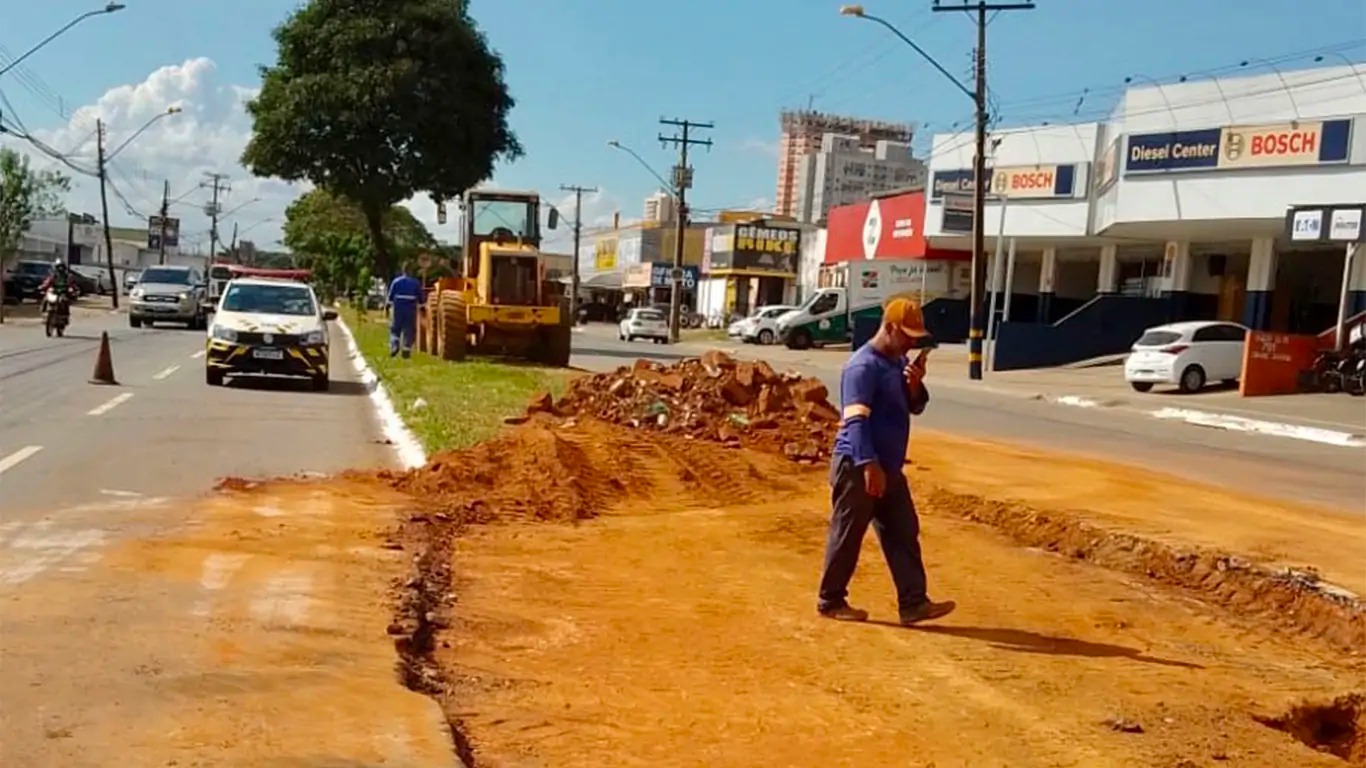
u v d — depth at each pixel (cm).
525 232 3083
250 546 861
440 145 4222
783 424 1616
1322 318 4219
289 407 1806
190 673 572
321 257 8725
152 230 12450
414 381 2106
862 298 5622
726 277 7906
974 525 1165
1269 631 844
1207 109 3538
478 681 629
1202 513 1203
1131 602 888
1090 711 632
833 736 575
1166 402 2931
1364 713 680
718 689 638
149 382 2070
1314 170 3284
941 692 650
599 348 4450
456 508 1066
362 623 688
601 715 589
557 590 833
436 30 4200
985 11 3575
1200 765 565
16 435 1365
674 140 5938
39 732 488
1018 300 5503
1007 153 4534
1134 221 3725
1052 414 2606
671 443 1470
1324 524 1189
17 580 725
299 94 4081
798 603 824
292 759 478
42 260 7712
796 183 11638
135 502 1006
